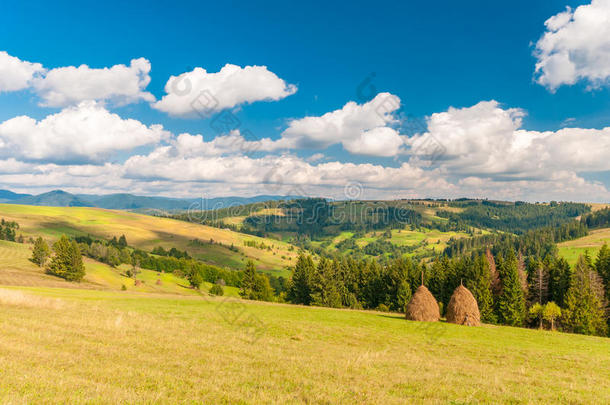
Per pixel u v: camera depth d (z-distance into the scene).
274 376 12.07
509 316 59.12
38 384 8.70
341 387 11.31
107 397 8.24
